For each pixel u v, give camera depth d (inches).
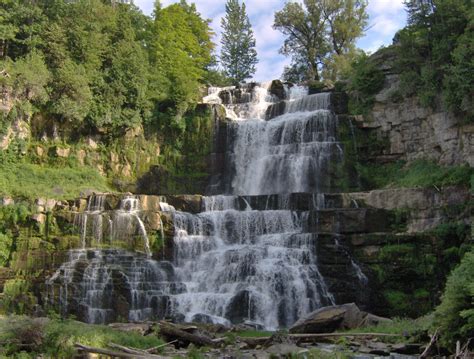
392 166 1604.3
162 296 1173.1
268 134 1748.3
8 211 1331.2
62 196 1488.7
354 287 1162.6
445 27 1480.1
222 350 697.0
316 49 2874.0
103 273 1195.3
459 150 1407.5
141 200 1364.4
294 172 1646.2
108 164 1736.0
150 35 2209.6
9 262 1279.5
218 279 1206.9
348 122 1680.6
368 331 821.9
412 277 1174.3
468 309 629.9
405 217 1286.9
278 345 707.4
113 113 1731.1
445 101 1406.3
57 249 1277.1
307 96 1847.9
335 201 1363.2
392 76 1691.7
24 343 649.0
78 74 1685.5
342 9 2837.1
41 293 1206.3
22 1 1861.5
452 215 1240.8
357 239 1218.6
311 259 1195.3
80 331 671.8
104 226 1284.4
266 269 1176.8
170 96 1844.2
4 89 1555.1
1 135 1550.2
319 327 854.5
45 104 1654.8
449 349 638.5
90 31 1813.5
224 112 1856.5
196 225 1311.5
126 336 692.1
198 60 2471.7
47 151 1658.5
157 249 1264.8
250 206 1376.7
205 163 1797.5
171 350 669.9
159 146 1822.1
